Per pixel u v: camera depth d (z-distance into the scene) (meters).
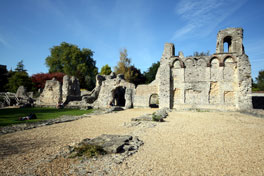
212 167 4.44
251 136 7.55
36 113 17.44
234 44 21.09
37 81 51.16
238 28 21.12
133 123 10.70
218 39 22.75
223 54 20.80
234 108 19.92
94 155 5.07
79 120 12.74
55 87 30.64
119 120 12.73
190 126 9.80
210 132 8.26
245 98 19.11
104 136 6.63
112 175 3.91
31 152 5.63
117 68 47.59
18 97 32.09
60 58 56.19
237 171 4.24
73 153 5.22
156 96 37.47
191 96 21.69
